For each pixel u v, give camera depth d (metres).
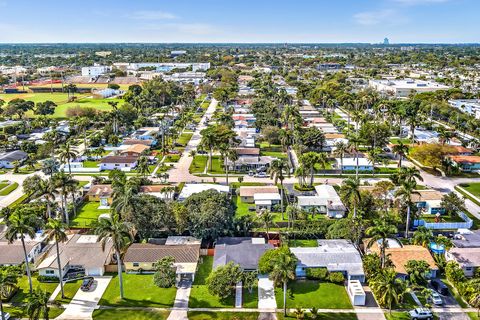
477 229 109.62
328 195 126.69
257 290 83.62
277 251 86.62
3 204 125.50
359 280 86.44
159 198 110.50
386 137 181.00
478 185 143.12
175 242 98.50
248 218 107.88
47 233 100.88
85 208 124.25
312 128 188.38
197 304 79.25
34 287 84.62
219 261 89.31
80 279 87.38
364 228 102.06
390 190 119.50
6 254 92.88
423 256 89.81
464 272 88.12
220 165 163.88
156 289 83.94
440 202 120.69
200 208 103.75
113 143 195.75
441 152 154.38
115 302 79.81
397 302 76.88
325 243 97.69
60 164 162.25
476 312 76.50
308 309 77.62
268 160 163.00
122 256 92.94
